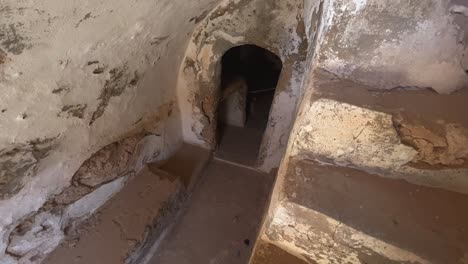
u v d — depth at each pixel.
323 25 1.12
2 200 1.35
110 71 1.52
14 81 1.04
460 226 0.79
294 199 0.83
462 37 0.93
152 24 1.50
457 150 0.85
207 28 2.07
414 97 0.94
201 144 2.78
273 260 0.88
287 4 1.83
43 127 1.32
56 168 1.55
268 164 2.68
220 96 2.58
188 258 2.18
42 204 1.57
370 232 0.77
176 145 2.70
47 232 1.68
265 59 3.79
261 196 2.59
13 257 1.57
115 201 2.07
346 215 0.80
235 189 2.63
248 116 3.33
